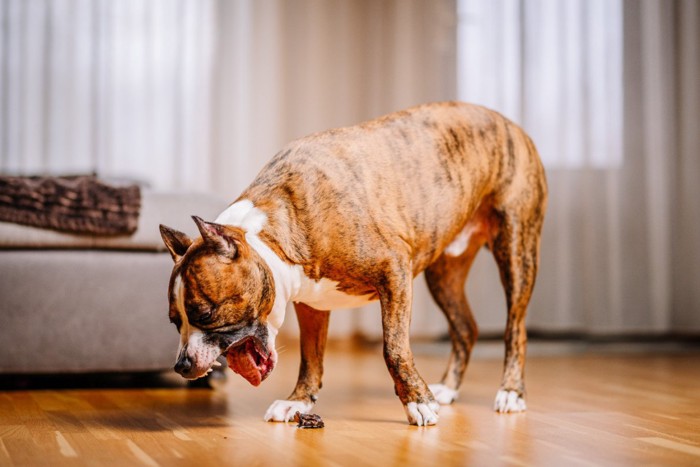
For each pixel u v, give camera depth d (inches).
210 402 100.6
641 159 199.2
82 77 201.0
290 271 78.8
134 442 73.0
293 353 176.6
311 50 208.5
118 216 112.0
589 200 198.7
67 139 200.4
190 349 71.6
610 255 197.9
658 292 196.9
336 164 83.2
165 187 203.8
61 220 110.3
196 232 114.4
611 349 184.9
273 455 66.8
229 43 206.4
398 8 205.9
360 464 63.2
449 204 90.0
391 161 86.5
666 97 199.0
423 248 89.1
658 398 104.7
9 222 110.1
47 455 67.3
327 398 103.6
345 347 191.3
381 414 89.9
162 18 204.1
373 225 82.2
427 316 196.7
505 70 201.9
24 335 109.9
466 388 116.3
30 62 198.8
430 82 204.4
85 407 95.7
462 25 203.3
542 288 198.2
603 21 201.0
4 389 112.7
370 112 208.1
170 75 204.2
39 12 199.5
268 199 80.7
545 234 199.0
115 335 112.0
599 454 67.7
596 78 200.7
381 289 83.2
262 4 207.8
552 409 94.5
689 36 198.5
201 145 204.8
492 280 196.5
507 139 97.7
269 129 207.0
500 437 75.5
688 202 196.9
